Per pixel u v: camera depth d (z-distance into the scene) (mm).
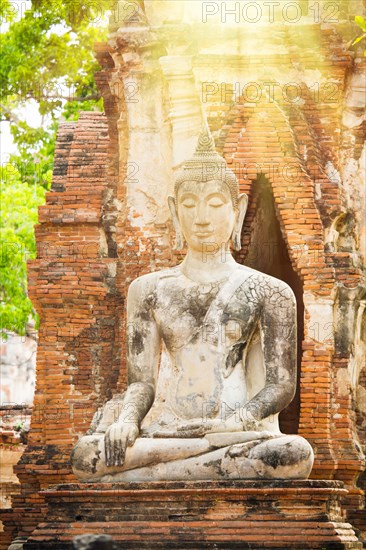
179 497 16672
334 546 16188
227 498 16594
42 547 16656
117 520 16750
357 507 20031
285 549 16234
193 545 16312
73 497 16938
